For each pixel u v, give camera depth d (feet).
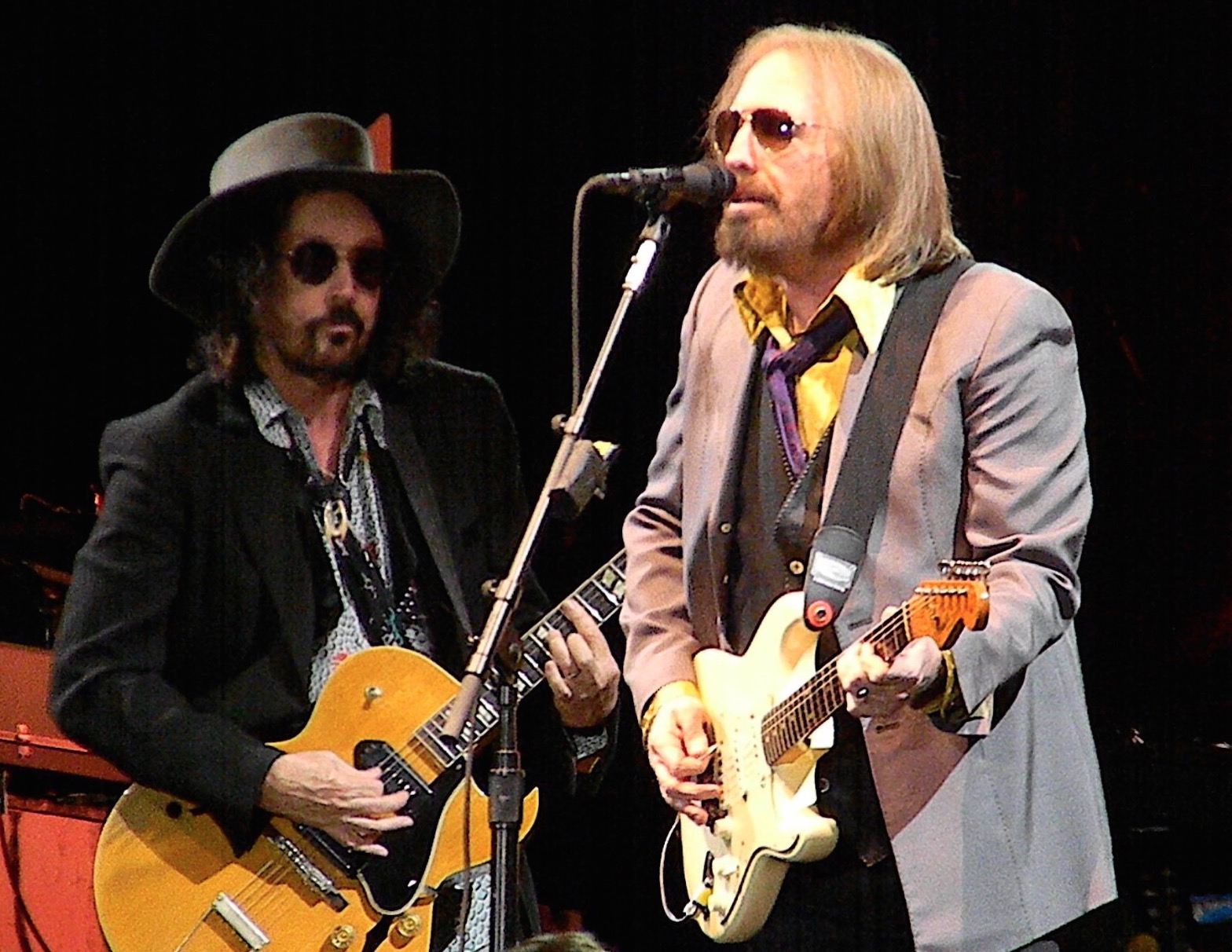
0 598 57.00
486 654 34.24
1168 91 60.39
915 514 34.40
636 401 62.59
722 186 35.94
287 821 41.42
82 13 63.82
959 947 33.37
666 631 38.81
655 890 58.90
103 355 65.82
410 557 42.63
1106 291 61.00
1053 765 34.53
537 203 63.72
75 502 65.72
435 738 41.37
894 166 35.76
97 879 41.34
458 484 43.60
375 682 41.50
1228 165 60.39
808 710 34.91
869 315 35.27
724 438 37.29
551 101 63.36
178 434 42.27
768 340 37.37
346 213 42.98
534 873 59.77
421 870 41.22
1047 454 34.01
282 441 42.47
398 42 63.82
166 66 64.23
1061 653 35.40
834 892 35.88
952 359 34.50
